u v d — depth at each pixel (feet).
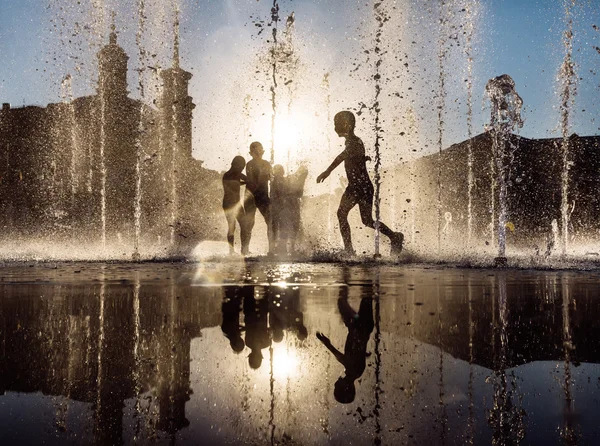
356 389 3.52
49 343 5.23
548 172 48.21
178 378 3.79
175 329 6.08
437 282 13.41
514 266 22.07
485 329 6.04
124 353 4.71
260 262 26.63
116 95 63.52
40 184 67.67
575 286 12.23
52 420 2.86
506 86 26.89
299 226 34.63
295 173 34.63
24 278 15.24
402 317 7.06
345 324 6.46
